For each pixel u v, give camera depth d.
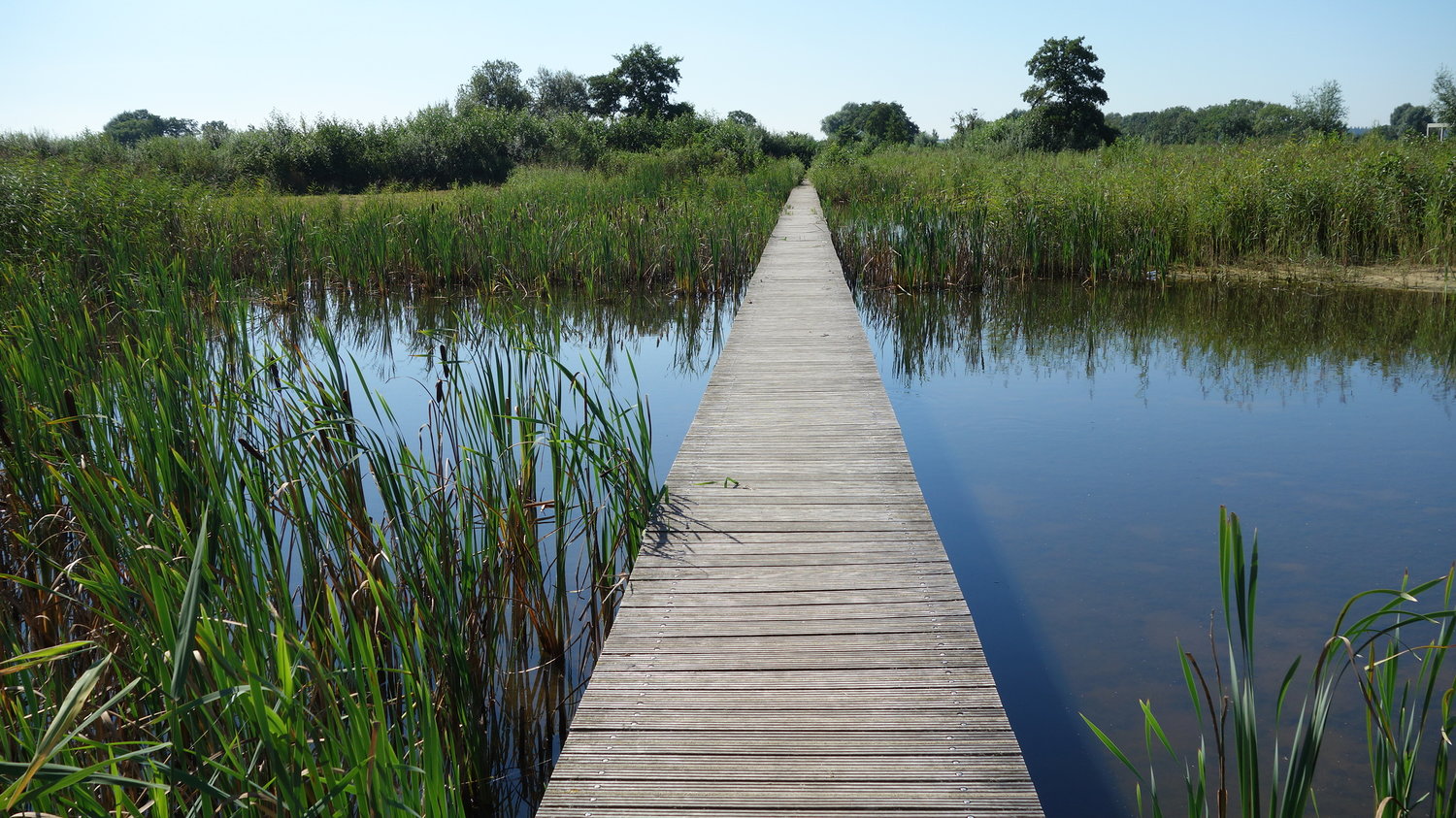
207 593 2.13
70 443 3.25
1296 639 3.19
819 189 21.42
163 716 1.84
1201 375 6.95
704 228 11.72
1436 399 6.07
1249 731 1.71
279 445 3.08
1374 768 1.88
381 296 11.03
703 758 2.08
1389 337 7.78
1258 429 5.57
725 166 23.45
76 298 6.14
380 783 1.56
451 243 11.29
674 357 8.18
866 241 11.79
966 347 8.25
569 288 11.19
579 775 2.02
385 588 2.57
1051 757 2.67
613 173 23.95
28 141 21.30
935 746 2.11
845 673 2.42
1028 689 3.00
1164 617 3.40
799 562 3.09
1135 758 2.66
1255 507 4.37
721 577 2.98
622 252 11.24
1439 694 2.81
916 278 10.79
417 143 26.97
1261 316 8.73
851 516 3.46
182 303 5.70
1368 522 4.14
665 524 3.42
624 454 3.54
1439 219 9.93
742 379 5.48
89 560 2.68
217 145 26.94
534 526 3.40
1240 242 11.10
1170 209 11.04
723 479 3.88
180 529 2.51
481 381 3.49
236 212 12.51
